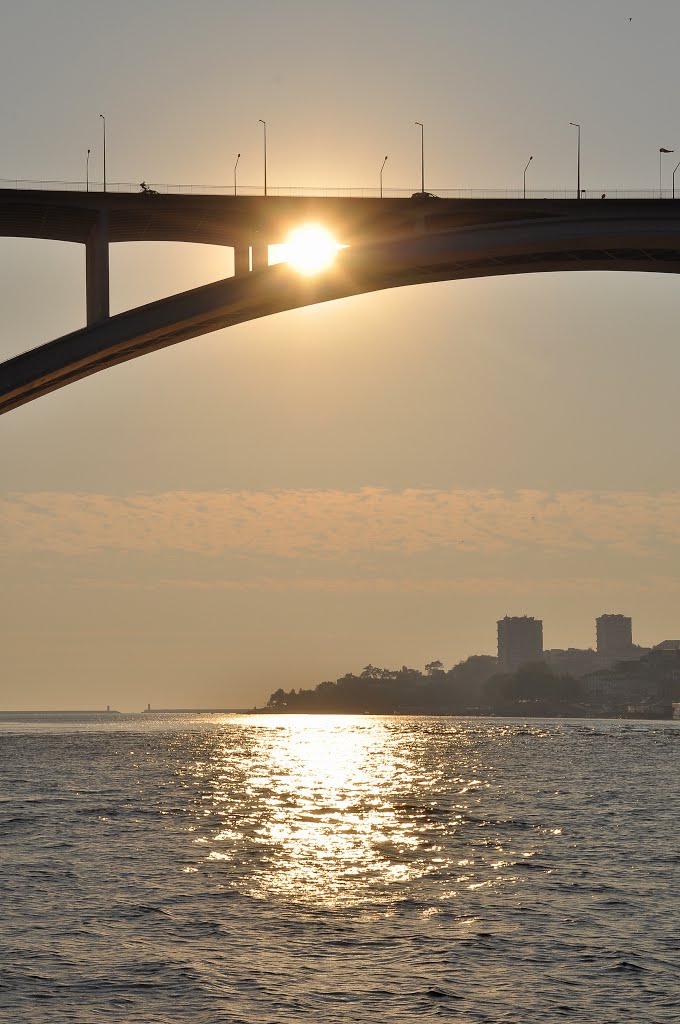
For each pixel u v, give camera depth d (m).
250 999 28.05
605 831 58.50
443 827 60.88
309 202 93.19
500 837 56.59
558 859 49.03
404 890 41.81
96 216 90.50
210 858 49.22
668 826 60.50
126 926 35.50
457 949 32.78
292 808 71.38
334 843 54.41
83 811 67.06
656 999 28.19
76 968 30.50
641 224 93.25
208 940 33.72
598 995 28.48
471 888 42.22
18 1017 26.56
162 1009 27.25
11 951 32.22
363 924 35.97
